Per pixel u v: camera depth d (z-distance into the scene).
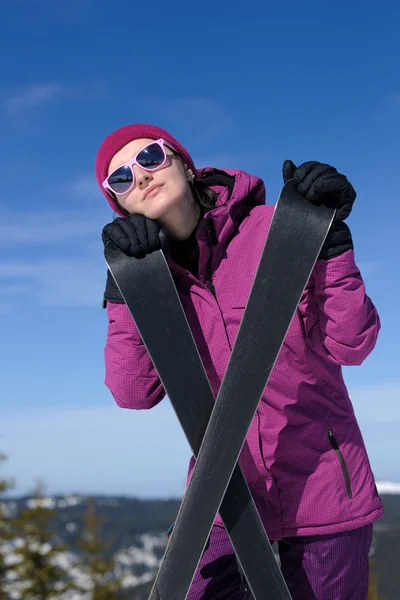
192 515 1.51
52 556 22.08
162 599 1.49
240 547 1.52
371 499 1.74
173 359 1.61
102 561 22.84
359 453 1.77
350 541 1.69
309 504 1.69
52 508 23.16
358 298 1.60
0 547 21.88
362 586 1.73
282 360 1.69
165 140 1.75
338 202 1.58
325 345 1.68
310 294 1.68
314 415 1.73
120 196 1.72
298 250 1.57
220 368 1.75
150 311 1.63
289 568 1.73
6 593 21.39
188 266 1.81
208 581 1.72
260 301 1.57
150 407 1.86
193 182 1.81
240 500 1.54
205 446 1.53
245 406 1.53
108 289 1.77
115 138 1.74
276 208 1.59
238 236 1.76
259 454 1.71
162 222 1.72
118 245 1.65
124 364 1.76
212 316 1.74
